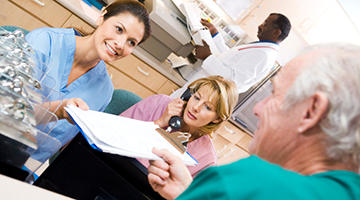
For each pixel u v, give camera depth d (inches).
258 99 91.4
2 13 67.9
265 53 76.4
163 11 79.4
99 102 42.4
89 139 16.9
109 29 33.9
